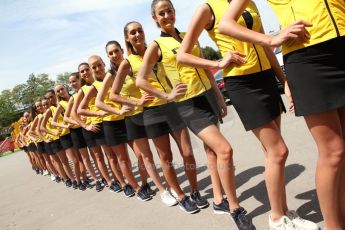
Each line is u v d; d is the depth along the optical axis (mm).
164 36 3633
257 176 4762
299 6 2281
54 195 7500
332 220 2496
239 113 2984
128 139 4855
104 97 5059
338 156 2359
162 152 4199
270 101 2883
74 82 6395
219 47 3006
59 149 7570
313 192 3715
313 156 4801
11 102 83375
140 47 4215
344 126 2443
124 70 4363
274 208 3023
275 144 2900
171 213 4383
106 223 4734
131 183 5473
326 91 2262
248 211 3746
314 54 2248
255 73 2859
